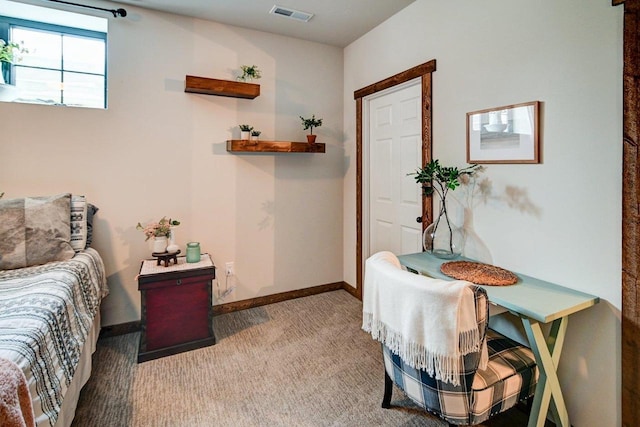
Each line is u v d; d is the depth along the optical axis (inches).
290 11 104.4
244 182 119.5
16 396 34.9
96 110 97.6
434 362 48.9
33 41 98.8
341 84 135.9
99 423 65.6
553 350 58.8
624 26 54.5
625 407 56.9
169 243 101.7
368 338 100.7
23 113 90.5
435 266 78.2
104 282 94.5
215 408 70.5
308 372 83.6
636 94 53.5
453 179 78.8
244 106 117.3
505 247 75.5
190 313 93.0
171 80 106.1
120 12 97.7
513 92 72.5
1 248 72.9
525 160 70.1
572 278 63.6
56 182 94.4
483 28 78.7
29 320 49.5
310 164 131.9
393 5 100.7
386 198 118.3
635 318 55.1
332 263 139.8
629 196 55.0
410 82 102.3
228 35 113.4
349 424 66.5
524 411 70.8
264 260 125.2
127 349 94.3
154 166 105.3
